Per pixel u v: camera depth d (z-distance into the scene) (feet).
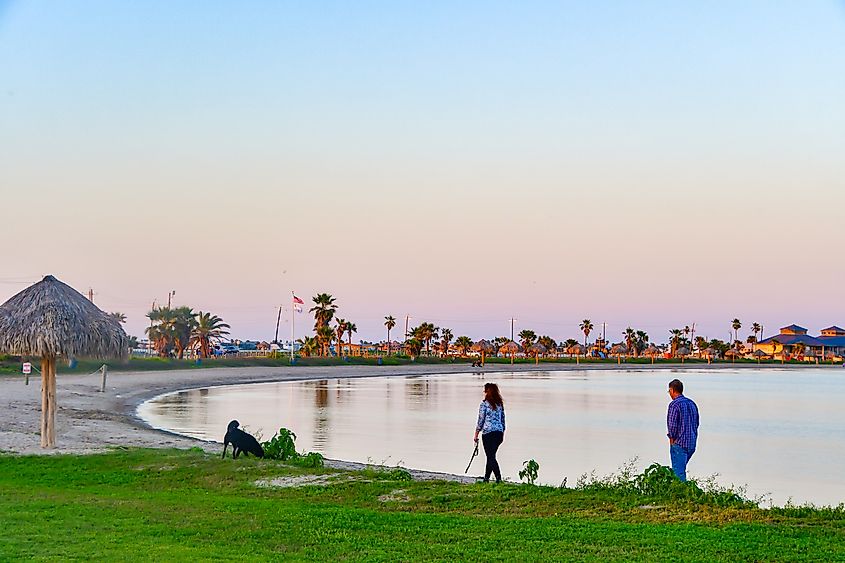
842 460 104.12
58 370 249.96
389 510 44.80
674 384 50.08
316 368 402.31
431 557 32.94
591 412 175.22
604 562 32.09
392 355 556.51
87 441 83.05
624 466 92.89
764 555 33.19
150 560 31.45
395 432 126.11
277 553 33.19
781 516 41.09
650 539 35.88
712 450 115.03
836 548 34.24
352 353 558.15
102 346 71.77
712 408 199.11
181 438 95.55
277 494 50.42
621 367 579.89
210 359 377.30
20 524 38.24
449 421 144.97
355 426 135.03
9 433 87.76
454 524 39.22
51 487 52.70
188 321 402.72
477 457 98.53
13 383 195.21
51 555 32.14
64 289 72.59
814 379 396.57
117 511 41.83
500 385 301.02
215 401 189.57
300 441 113.09
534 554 33.40
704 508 43.24
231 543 34.86
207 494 49.57
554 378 376.89
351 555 33.09
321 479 55.62
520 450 107.24
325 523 39.11
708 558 32.78
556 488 50.37
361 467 74.13
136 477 56.75
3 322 69.77
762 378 408.05
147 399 186.50
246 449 66.33
